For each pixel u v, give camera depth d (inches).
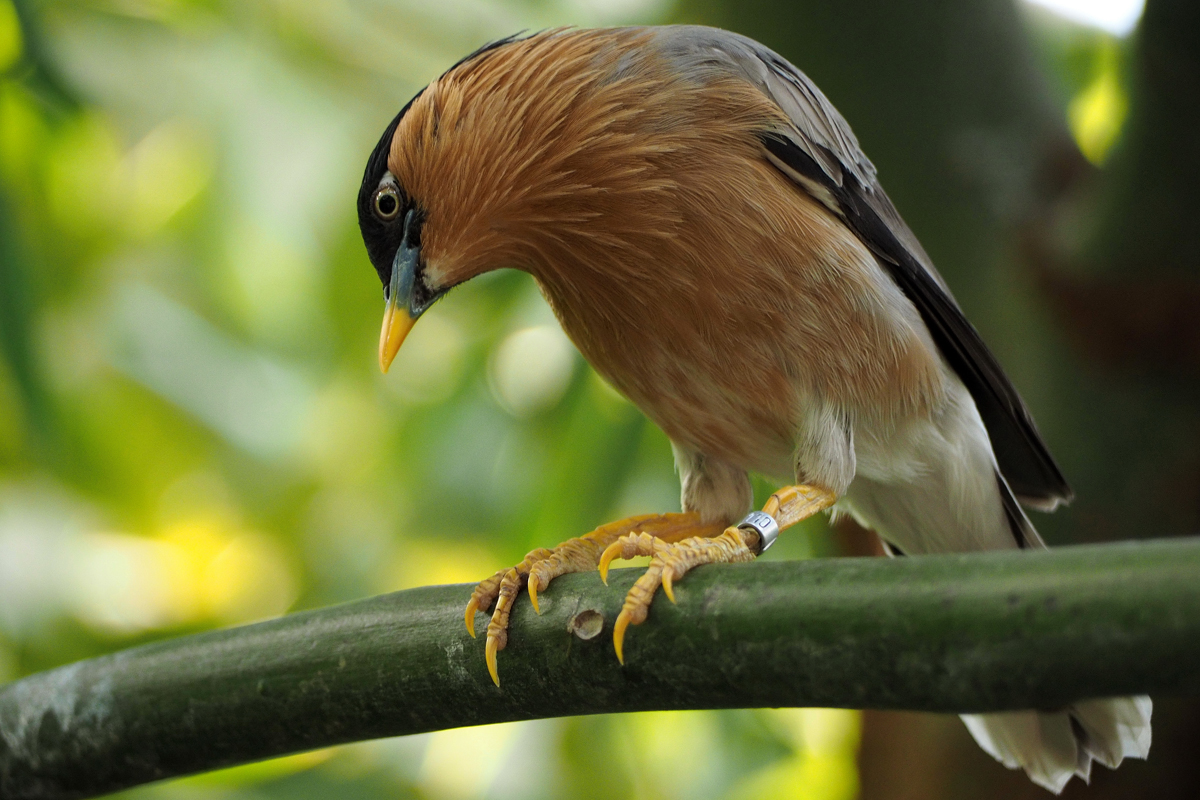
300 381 522.0
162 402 532.7
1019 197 327.0
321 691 192.1
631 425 386.6
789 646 159.6
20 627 436.1
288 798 392.5
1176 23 279.3
